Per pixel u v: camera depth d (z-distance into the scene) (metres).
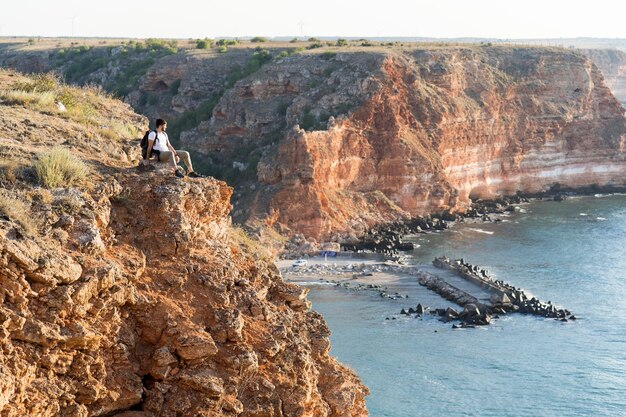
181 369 18.61
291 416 20.27
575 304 107.12
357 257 138.12
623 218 171.62
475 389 74.56
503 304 103.50
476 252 140.88
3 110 26.58
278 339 20.62
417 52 191.25
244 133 176.75
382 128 171.12
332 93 172.62
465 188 185.75
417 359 82.38
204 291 19.94
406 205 171.00
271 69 183.50
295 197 153.00
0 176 19.70
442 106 181.50
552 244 146.00
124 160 24.45
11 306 16.22
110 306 17.97
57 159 20.44
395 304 106.88
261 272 23.14
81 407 16.72
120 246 19.55
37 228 17.89
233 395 18.94
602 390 75.00
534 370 79.88
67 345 16.91
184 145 182.12
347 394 23.41
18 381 15.80
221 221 22.89
